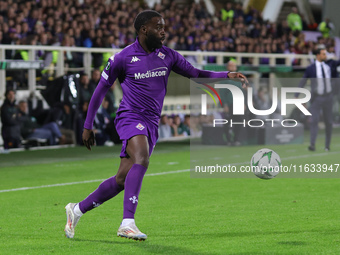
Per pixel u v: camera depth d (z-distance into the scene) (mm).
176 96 46250
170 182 26344
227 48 56656
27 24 43500
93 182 26781
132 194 13789
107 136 41781
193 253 13531
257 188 24453
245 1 73812
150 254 13469
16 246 14555
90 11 49375
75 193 23719
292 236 15375
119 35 49969
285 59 58688
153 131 14492
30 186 25625
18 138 38781
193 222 17484
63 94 40031
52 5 47625
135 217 18359
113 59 14266
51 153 37812
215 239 15078
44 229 16734
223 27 59156
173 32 53969
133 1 61500
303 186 24875
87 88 41031
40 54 41312
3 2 44312
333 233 15711
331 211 19094
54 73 41594
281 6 77750
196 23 58344
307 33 73000
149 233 15945
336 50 71062
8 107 38188
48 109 40406
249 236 15430
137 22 14227
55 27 45062
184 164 33031
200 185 25406
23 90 40250
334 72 36125
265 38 63156
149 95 14320
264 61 57375
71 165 32812
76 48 42500
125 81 14391
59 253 13734
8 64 37625
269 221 17516
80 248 14203
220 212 19141
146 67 14258
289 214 18625
